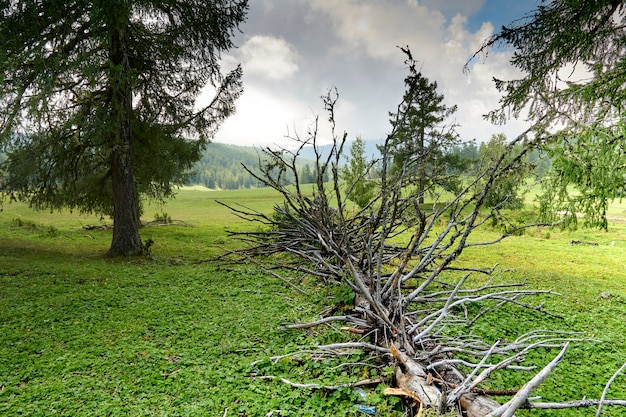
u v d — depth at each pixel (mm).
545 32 8930
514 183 6074
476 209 5500
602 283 10242
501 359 5258
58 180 13383
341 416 3871
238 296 8070
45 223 26062
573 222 5957
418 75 5770
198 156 16594
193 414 3885
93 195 15508
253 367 4938
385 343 5016
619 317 7289
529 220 11680
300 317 6805
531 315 7230
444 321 6223
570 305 7965
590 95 7152
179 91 13688
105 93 12031
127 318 6695
